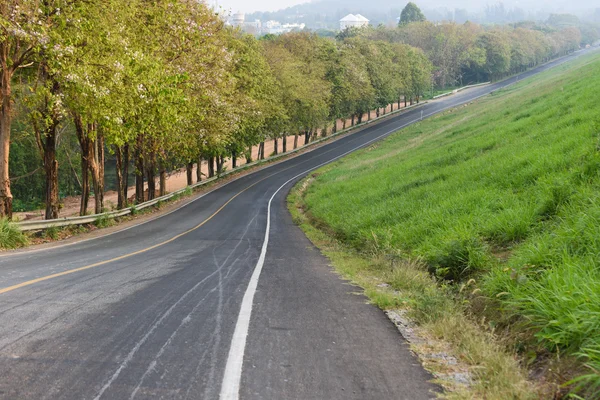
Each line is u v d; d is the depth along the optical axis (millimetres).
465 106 88500
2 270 8852
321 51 72438
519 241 9609
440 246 10328
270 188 44531
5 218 14859
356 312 6301
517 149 17406
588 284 5359
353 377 3902
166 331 4809
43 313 5367
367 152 61250
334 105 74500
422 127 70125
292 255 12492
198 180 47531
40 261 10422
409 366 4305
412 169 24969
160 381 3516
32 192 55812
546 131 18141
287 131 63656
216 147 40094
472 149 22578
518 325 5453
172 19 22594
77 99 17734
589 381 3658
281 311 5977
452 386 3889
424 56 118812
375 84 86750
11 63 16688
